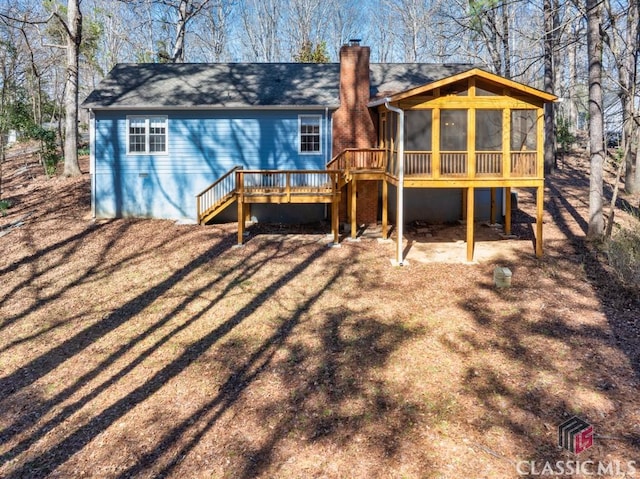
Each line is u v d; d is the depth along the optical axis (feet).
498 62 76.28
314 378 27.55
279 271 43.80
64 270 44.57
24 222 57.57
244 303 37.73
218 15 150.00
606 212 60.23
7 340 32.96
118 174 59.11
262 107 57.67
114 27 130.31
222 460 21.58
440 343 30.71
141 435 23.40
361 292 38.93
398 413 24.13
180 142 59.06
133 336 33.22
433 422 23.31
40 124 91.56
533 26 108.27
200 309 36.94
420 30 136.15
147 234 53.62
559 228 54.80
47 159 80.02
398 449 21.65
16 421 24.66
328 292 39.17
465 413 23.85
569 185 76.59
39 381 28.12
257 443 22.59
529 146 49.83
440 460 20.80
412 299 37.35
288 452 21.89
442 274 42.24
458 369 27.76
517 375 26.86
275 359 29.78
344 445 22.13
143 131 58.90
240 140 59.11
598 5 44.91
